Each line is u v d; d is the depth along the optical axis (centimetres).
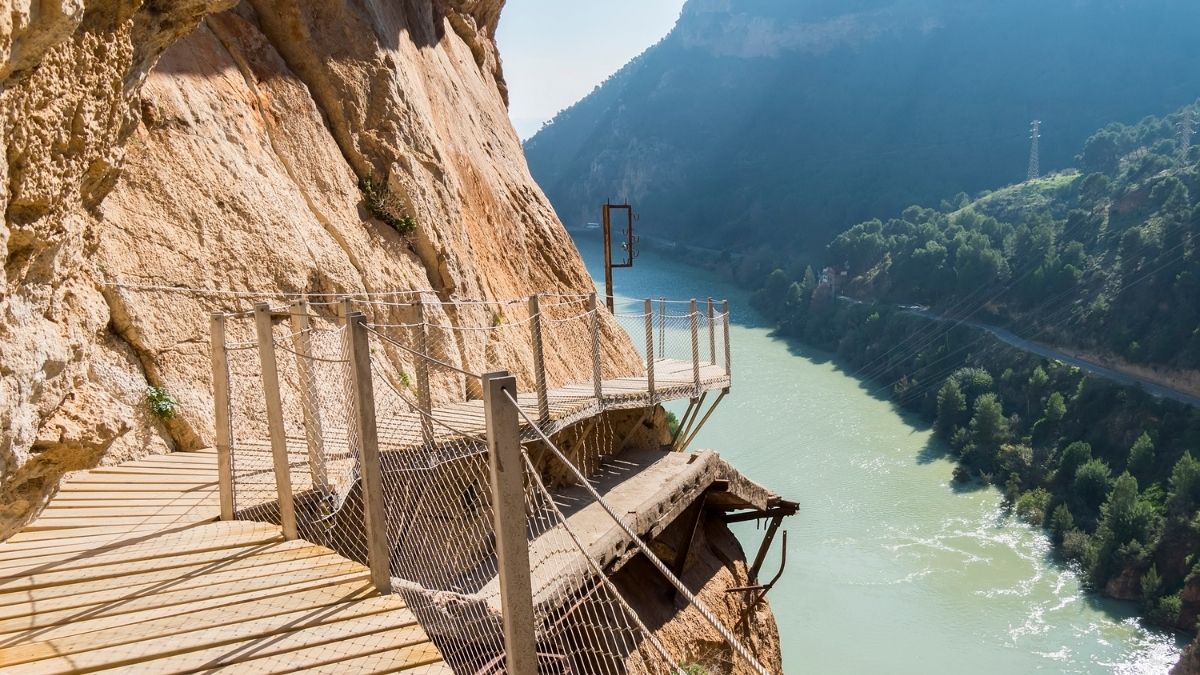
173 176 970
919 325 8681
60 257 534
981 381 7369
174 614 477
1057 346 7831
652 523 1145
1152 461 5888
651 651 1030
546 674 850
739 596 1411
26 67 412
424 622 727
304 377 711
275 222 1075
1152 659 3956
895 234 11431
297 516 671
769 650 1457
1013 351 7806
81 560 554
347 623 470
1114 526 4897
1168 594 4425
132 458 807
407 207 1370
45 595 501
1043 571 4791
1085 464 5688
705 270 14650
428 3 1923
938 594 4484
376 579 516
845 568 4784
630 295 11662
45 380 526
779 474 6131
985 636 4106
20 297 483
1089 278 8131
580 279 2141
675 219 19750
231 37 1199
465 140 1836
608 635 971
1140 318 7381
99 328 697
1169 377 6800
